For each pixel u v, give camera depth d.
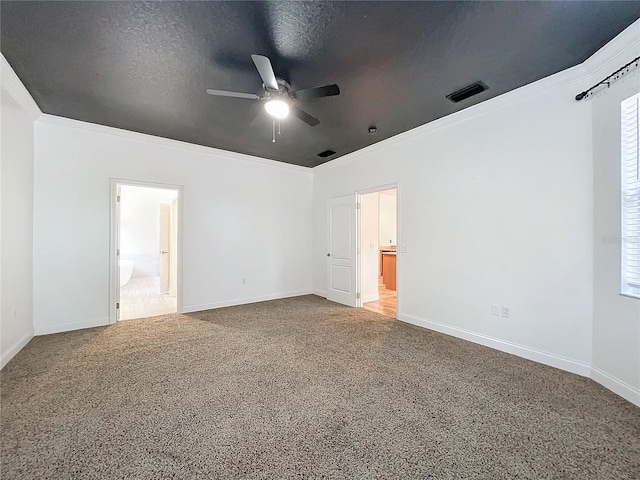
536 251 2.64
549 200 2.56
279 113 2.60
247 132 3.82
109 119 3.41
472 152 3.14
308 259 5.87
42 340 3.18
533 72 2.43
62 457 1.47
